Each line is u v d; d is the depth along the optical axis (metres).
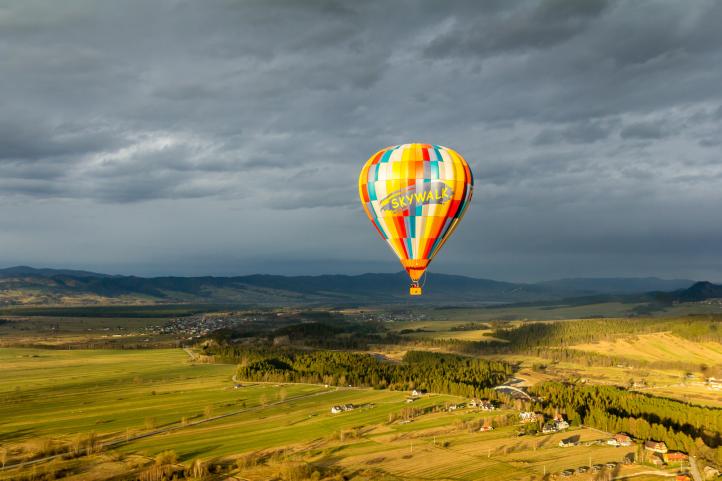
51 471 130.12
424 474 128.38
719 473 126.38
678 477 124.00
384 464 135.00
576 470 128.75
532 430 158.38
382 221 130.38
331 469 131.38
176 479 126.56
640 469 129.75
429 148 128.88
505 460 136.62
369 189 130.25
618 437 148.62
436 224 127.56
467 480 124.81
